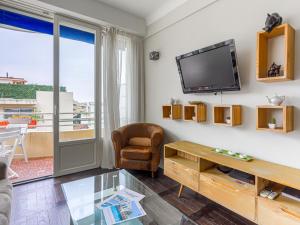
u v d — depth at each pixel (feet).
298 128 5.55
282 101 5.59
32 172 9.87
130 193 5.64
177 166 7.65
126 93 11.57
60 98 9.67
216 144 7.91
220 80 7.14
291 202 4.76
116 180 6.51
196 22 8.63
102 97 10.84
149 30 11.44
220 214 6.37
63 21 9.39
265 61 6.06
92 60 10.65
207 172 6.64
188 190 8.09
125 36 11.42
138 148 9.63
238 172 6.31
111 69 10.71
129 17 10.93
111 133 10.24
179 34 9.53
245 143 6.89
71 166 9.93
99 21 9.99
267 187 5.41
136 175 9.71
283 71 5.58
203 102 8.40
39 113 13.19
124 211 4.73
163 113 9.96
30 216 6.18
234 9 7.11
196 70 8.00
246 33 6.75
